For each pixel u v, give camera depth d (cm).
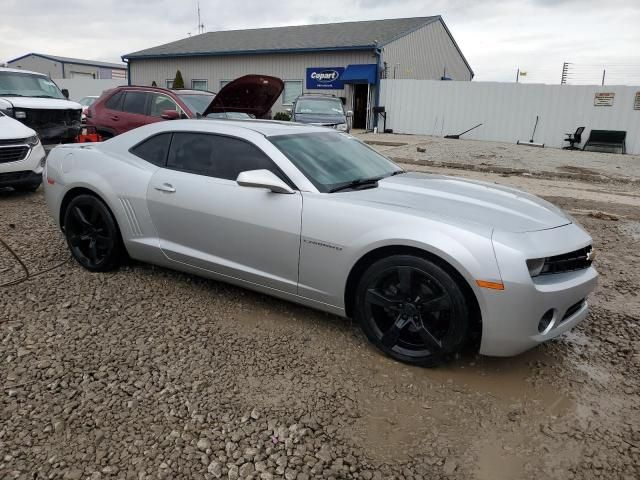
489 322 286
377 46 2386
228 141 391
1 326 355
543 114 2080
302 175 355
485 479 229
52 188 471
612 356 341
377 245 311
